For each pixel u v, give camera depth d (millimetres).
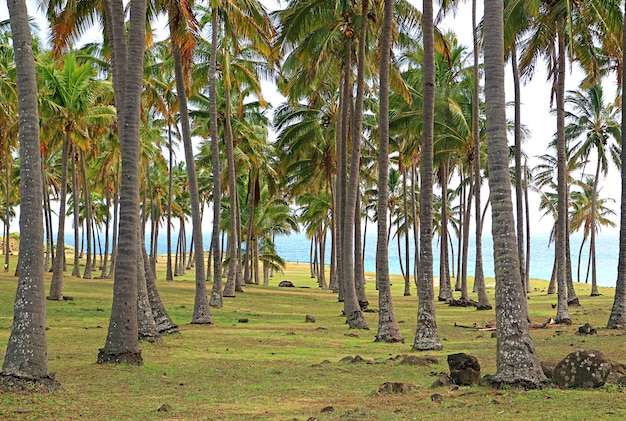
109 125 35844
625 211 20641
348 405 9055
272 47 24250
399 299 40938
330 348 16500
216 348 15938
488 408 8234
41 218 9953
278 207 55000
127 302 12891
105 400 9242
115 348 12766
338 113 33375
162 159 50375
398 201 59656
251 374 12023
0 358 12742
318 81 28969
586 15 22172
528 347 9758
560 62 23109
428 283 16453
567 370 9500
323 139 37781
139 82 13383
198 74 31984
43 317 9891
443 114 33344
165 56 34219
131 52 13375
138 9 13492
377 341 18234
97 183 51344
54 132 31094
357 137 23719
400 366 13016
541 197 57250
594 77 24641
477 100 31141
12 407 8375
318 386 10820
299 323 23859
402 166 45969
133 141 13180
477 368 10602
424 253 16500
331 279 49344
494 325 23125
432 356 14766
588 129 38938
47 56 33844
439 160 35656
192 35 18391
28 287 9758
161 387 10516
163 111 32625
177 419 8086
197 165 44844
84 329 18625
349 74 27125
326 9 23562
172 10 18109
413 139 36812
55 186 56031
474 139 31422
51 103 28547
